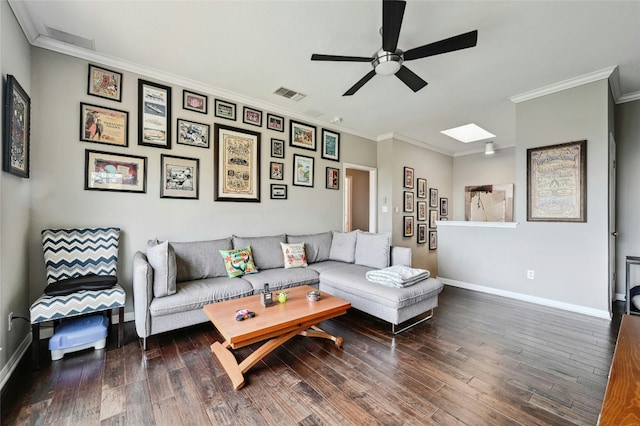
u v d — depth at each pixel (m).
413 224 5.78
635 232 3.64
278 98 3.75
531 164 3.56
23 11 2.09
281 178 4.13
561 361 2.17
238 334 1.82
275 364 2.13
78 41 2.50
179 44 2.55
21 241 2.23
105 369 2.03
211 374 1.99
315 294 2.47
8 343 1.96
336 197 4.85
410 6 2.03
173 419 1.55
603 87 3.04
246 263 3.25
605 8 2.05
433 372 2.02
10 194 2.02
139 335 2.34
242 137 3.72
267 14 2.15
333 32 2.37
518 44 2.51
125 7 2.08
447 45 1.96
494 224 3.99
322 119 4.51
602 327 2.82
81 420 1.53
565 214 3.31
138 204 2.96
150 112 3.03
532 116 3.54
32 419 1.53
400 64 2.19
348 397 1.75
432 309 3.29
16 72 2.12
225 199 3.57
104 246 2.66
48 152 2.51
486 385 1.87
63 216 2.58
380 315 2.78
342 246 4.15
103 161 2.77
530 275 3.64
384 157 5.42
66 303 2.13
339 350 2.36
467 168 6.74
